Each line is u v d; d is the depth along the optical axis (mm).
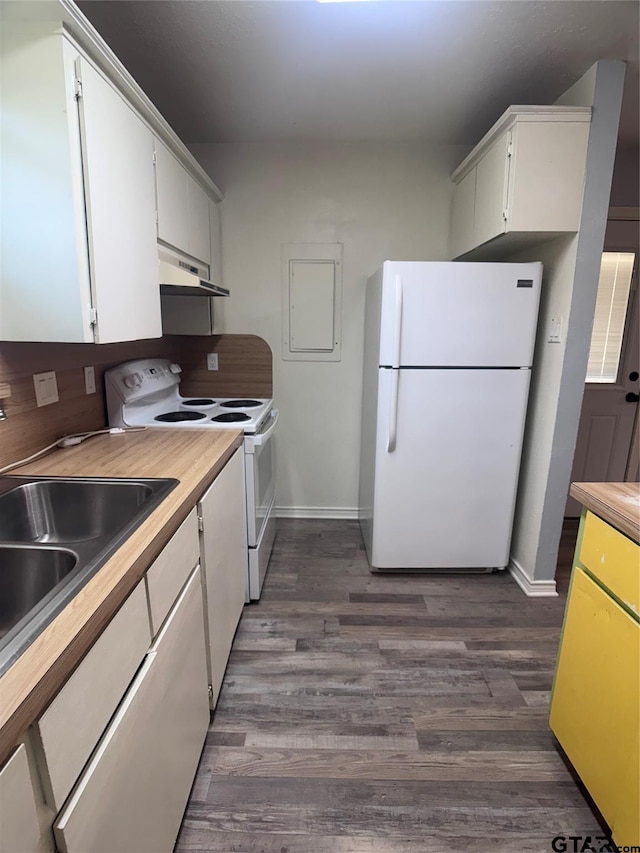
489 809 1261
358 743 1451
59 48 1054
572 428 2098
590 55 1761
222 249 2770
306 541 2809
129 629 822
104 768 719
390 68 1854
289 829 1204
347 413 2967
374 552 2385
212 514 1404
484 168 2158
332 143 2643
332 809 1254
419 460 2268
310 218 2732
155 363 2363
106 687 736
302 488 3100
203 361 2842
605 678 1145
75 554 836
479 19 1552
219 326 2818
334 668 1767
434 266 2068
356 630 1990
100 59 1189
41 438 1503
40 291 1172
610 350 2939
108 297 1277
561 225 1898
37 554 865
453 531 2361
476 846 1171
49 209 1131
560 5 1484
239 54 1757
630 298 2859
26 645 602
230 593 1698
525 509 2355
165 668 1000
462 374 2172
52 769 588
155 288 1623
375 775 1351
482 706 1597
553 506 2182
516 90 2031
